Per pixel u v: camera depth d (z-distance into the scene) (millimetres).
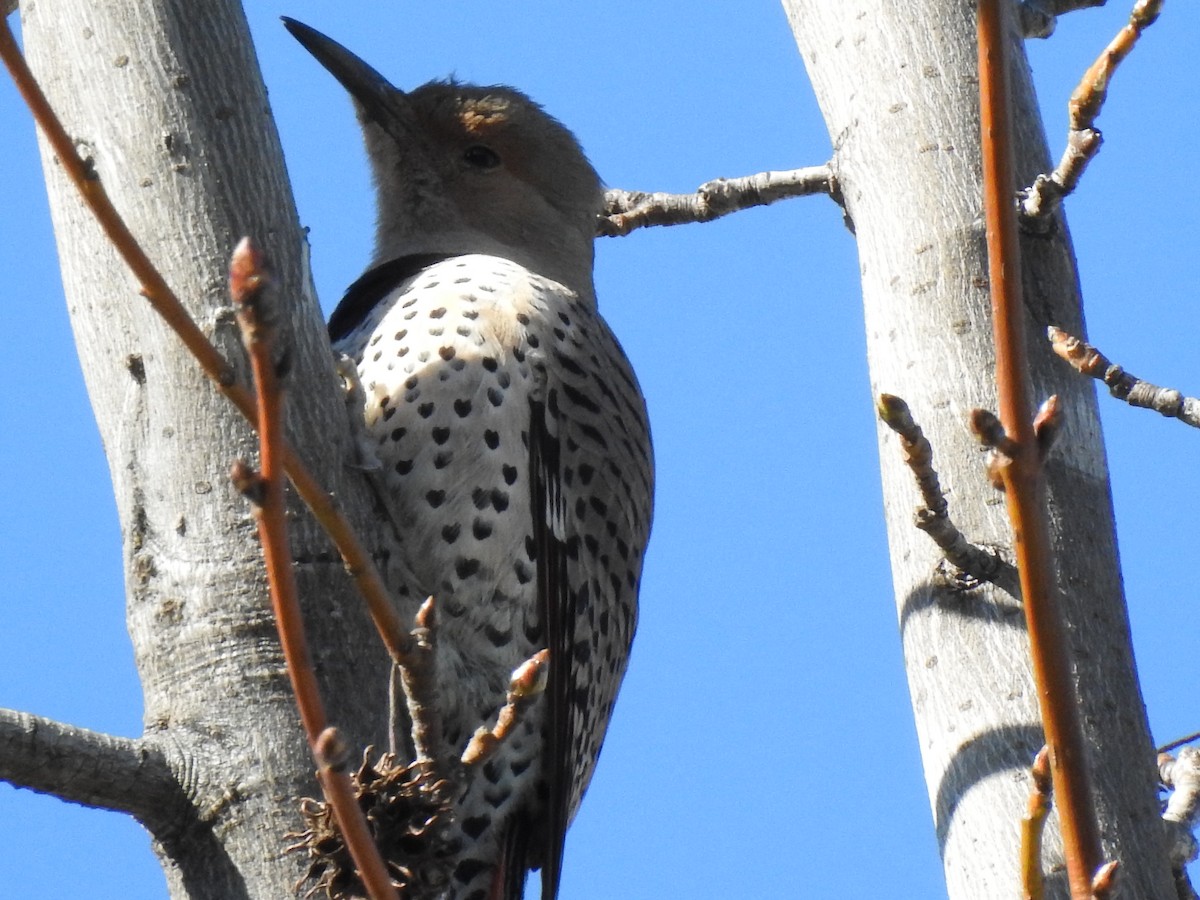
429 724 6035
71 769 6664
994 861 7293
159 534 7516
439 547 9312
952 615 7852
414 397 9500
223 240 7703
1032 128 9016
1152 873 7328
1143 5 6672
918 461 6398
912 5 9258
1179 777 8703
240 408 4902
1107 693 7723
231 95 7914
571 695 9898
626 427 10625
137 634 7430
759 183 11344
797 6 9742
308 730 4871
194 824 6965
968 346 8383
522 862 9812
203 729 7094
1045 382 8359
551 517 9812
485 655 9391
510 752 9578
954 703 7719
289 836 6863
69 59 8023
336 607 7438
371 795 6406
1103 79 6668
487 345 9742
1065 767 5062
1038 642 5121
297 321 7875
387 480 9344
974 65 9078
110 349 7793
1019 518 5141
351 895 6453
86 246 7898
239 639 7270
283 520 4734
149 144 7793
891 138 9008
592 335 10516
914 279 8625
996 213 5254
